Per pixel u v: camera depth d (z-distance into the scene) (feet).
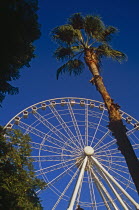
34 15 42.80
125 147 42.42
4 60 38.68
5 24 36.47
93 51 59.88
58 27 63.31
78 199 101.60
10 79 43.11
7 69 40.78
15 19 38.27
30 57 50.34
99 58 63.41
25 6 40.63
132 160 41.01
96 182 112.57
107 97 49.98
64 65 64.95
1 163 56.13
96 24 63.62
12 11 37.58
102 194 109.50
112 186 105.91
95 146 117.80
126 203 103.76
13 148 62.39
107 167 115.85
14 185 54.29
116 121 45.39
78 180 101.96
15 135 66.18
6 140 61.93
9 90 42.42
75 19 65.00
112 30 64.75
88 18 63.82
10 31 37.22
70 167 111.86
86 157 112.98
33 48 50.06
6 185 52.65
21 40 39.04
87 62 57.93
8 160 58.18
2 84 41.68
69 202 95.66
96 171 112.88
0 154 56.49
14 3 37.86
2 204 49.14
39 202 65.67
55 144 114.52
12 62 40.68
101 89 51.60
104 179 108.99
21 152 65.21
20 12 39.70
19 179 58.70
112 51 63.36
